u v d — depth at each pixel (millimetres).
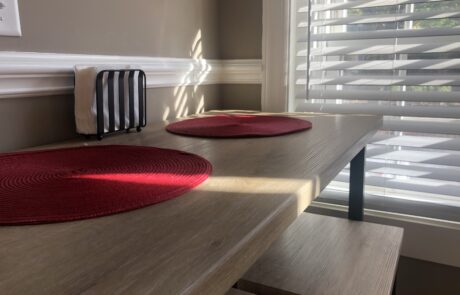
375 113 1468
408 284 1489
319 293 807
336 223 1152
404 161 1434
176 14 1391
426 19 1335
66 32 983
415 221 1432
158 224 439
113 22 1126
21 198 524
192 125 1125
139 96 1102
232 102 1690
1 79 838
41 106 943
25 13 882
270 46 1555
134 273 335
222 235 408
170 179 601
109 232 421
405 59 1425
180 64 1406
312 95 1572
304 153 766
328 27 1558
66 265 351
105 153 793
